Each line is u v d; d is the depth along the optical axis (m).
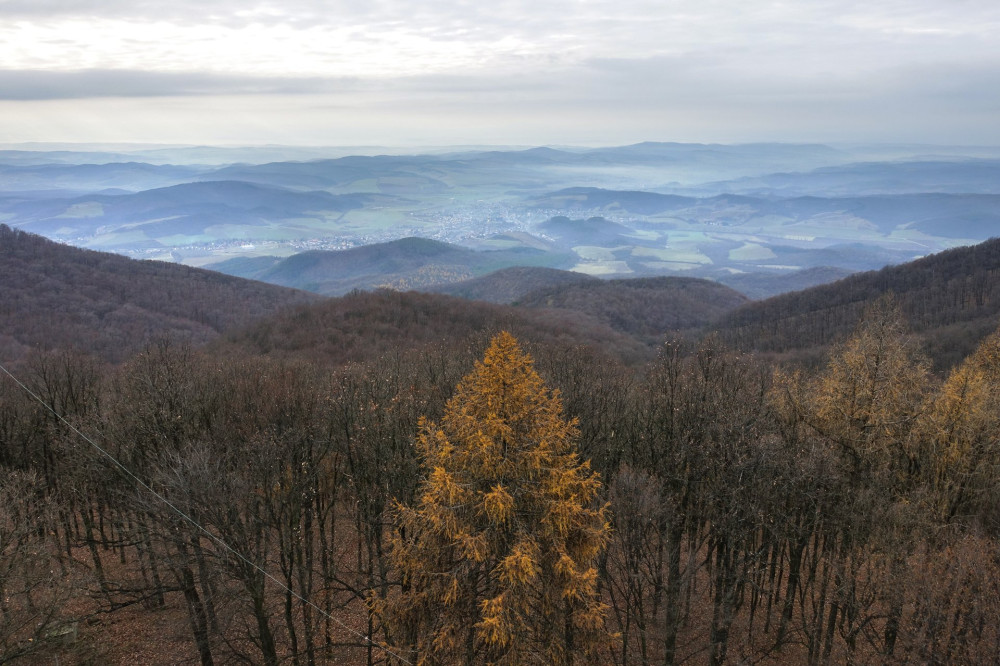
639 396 31.75
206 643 21.61
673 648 22.39
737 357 32.31
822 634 23.73
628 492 23.27
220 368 37.12
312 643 23.86
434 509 16.73
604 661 24.45
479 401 17.56
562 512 16.52
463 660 17.47
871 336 22.55
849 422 22.50
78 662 22.97
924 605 18.14
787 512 23.33
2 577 20.84
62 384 34.44
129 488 24.11
